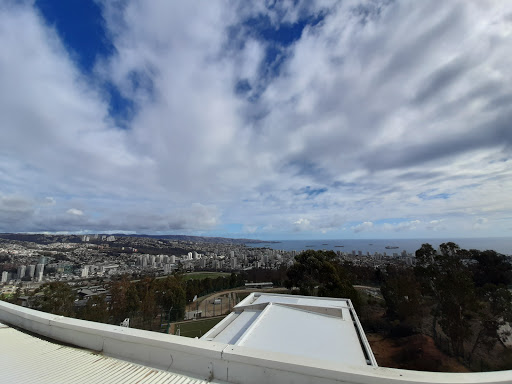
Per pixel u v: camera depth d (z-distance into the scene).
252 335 6.19
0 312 5.07
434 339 15.91
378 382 1.91
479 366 12.84
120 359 2.95
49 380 2.44
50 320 3.86
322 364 2.12
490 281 22.16
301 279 22.41
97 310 22.44
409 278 21.92
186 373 2.56
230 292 44.25
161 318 28.23
